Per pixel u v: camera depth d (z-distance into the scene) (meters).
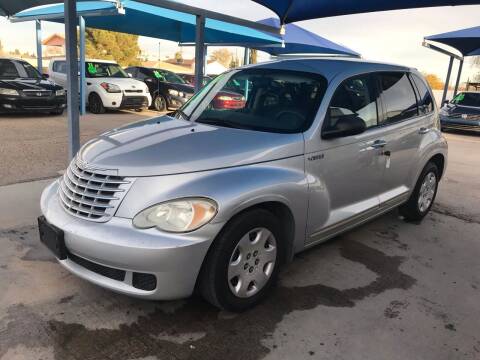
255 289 3.17
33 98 12.24
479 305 3.46
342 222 3.87
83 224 2.84
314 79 3.84
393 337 2.98
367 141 3.99
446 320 3.22
